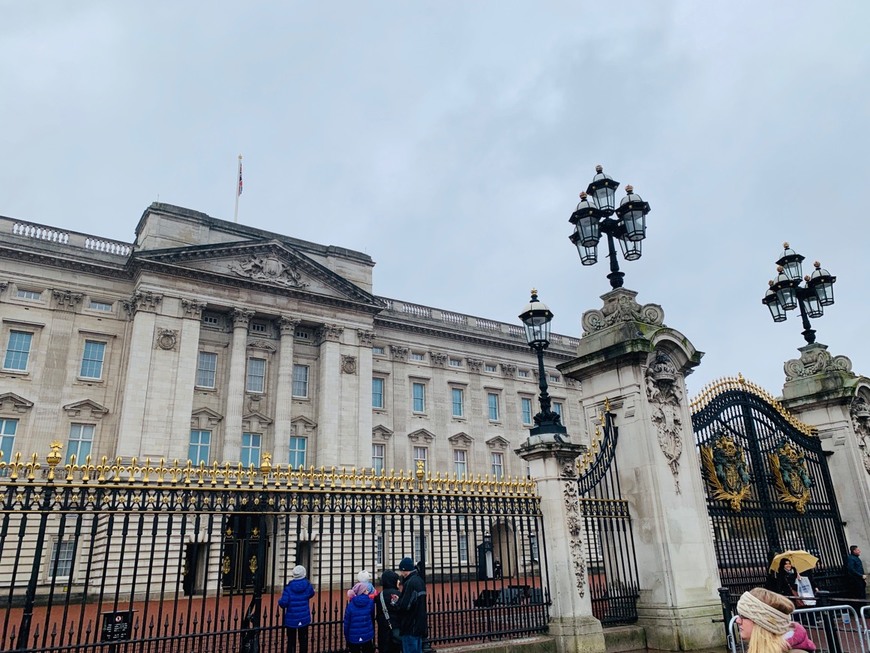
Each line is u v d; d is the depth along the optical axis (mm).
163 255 42781
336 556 24422
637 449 14141
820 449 19219
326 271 49812
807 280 20375
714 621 13117
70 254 42656
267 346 47594
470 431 58125
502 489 12680
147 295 42219
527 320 13852
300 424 47344
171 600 21328
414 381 56906
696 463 14773
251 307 46312
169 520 9164
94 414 41062
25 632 7875
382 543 10859
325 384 48188
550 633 12094
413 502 11461
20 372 39938
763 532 16344
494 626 12281
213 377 44906
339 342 49844
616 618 13078
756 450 16875
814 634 13672
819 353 20312
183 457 40469
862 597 16703
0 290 40500
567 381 66125
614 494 14383
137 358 40781
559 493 12797
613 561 13695
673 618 12844
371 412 49906
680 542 13602
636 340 14297
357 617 10180
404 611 9883
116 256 44594
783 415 18453
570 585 12188
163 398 40969
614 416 14789
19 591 25906
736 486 15875
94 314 42906
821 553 17734
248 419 45344
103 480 8977
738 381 17625
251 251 47219
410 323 57188
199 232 45906
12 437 38875
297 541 10180
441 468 55406
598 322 15664
